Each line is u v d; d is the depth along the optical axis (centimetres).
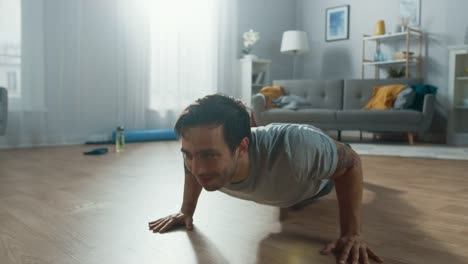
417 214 148
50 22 413
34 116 409
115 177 228
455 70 470
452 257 103
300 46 578
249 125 88
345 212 104
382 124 438
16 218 141
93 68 449
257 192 111
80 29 435
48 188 195
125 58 471
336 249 103
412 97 445
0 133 334
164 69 500
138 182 213
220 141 81
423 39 524
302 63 661
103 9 451
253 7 618
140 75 481
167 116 508
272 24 643
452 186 204
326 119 459
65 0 421
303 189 114
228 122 81
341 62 611
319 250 107
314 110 468
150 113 498
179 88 510
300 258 101
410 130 428
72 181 215
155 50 495
